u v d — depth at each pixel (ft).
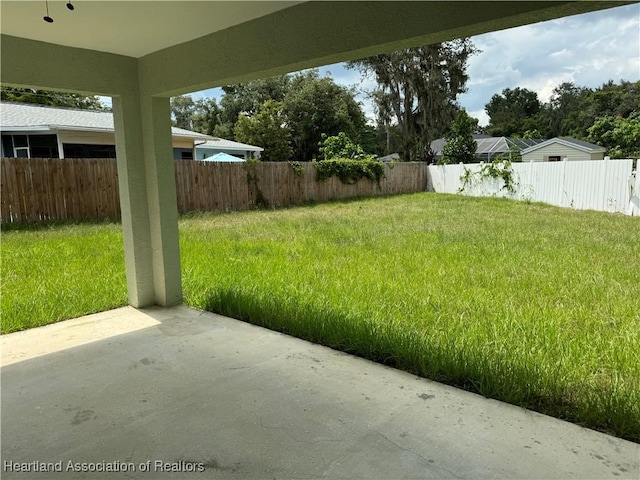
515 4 5.42
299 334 9.82
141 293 11.95
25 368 8.21
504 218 28.02
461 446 5.69
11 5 7.23
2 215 25.25
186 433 6.07
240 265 15.28
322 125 78.54
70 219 27.45
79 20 8.04
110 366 8.29
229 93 91.45
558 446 5.66
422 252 17.19
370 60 62.13
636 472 5.13
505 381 7.06
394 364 8.29
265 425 6.24
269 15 7.93
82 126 35.55
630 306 10.40
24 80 9.04
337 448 5.69
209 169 34.04
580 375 7.26
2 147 36.91
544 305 10.64
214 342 9.48
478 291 11.87
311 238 20.66
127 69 10.87
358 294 11.69
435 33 6.13
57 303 11.51
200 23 8.38
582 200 34.30
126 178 11.37
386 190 49.44
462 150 58.80
